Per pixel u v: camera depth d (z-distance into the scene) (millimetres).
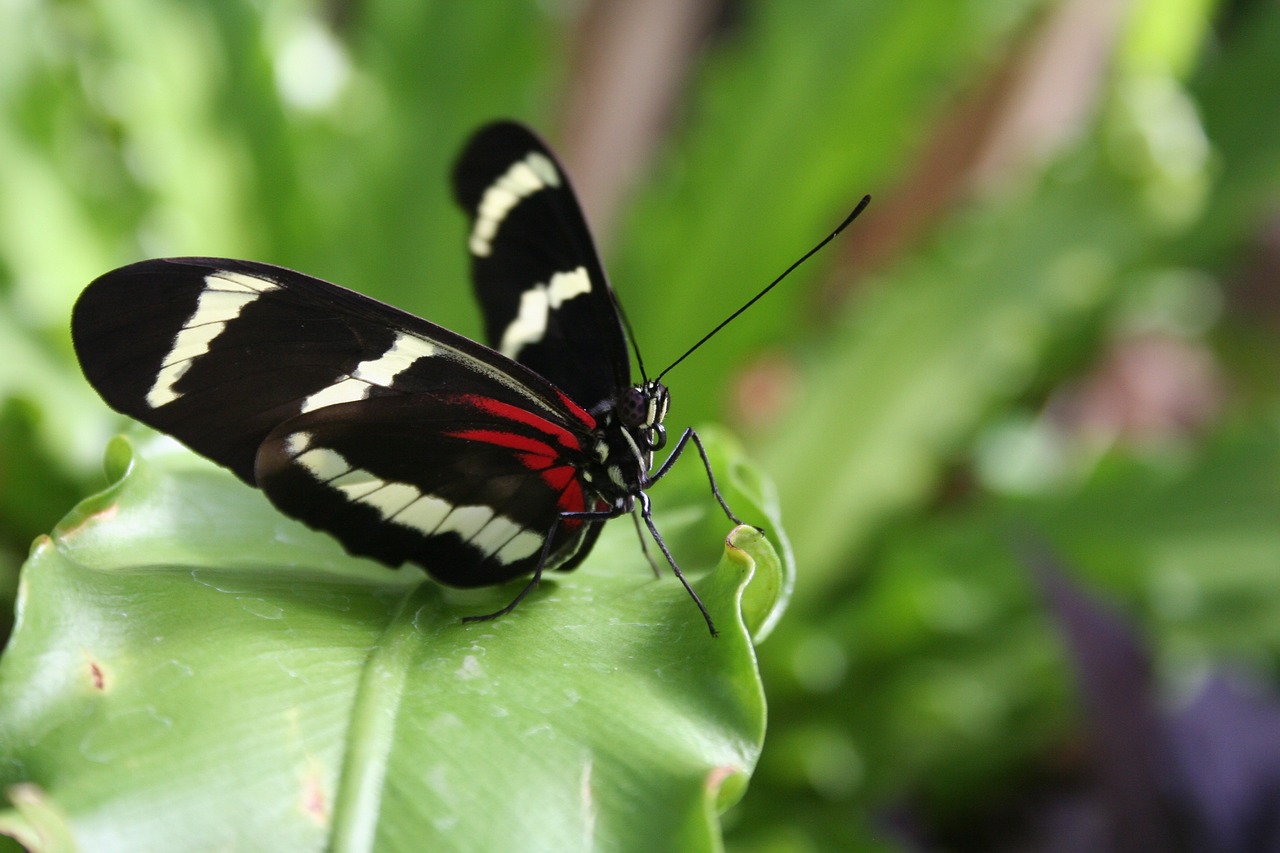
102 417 391
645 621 290
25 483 384
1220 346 685
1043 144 501
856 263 528
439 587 297
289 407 292
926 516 515
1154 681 369
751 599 290
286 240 447
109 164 415
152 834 267
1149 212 429
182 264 286
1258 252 656
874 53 432
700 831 269
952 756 429
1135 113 423
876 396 431
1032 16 482
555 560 301
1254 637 411
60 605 279
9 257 383
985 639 422
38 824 264
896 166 467
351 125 451
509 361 295
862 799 420
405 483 295
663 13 482
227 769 270
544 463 298
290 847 267
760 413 518
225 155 430
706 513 310
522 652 285
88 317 285
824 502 438
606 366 312
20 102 396
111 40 406
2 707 273
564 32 470
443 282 462
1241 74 473
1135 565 420
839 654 413
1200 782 368
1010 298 431
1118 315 504
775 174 446
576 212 308
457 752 273
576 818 270
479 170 312
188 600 284
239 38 431
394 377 295
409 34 456
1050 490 448
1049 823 426
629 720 277
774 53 441
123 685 275
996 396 464
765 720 277
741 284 456
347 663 281
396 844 268
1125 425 641
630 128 495
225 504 302
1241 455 430
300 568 296
